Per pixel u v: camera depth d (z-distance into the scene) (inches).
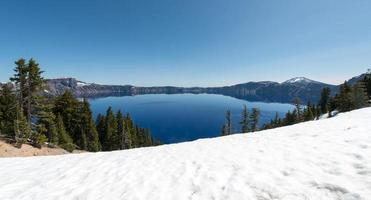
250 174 311.1
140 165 434.0
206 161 404.8
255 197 252.4
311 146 397.4
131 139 2854.3
